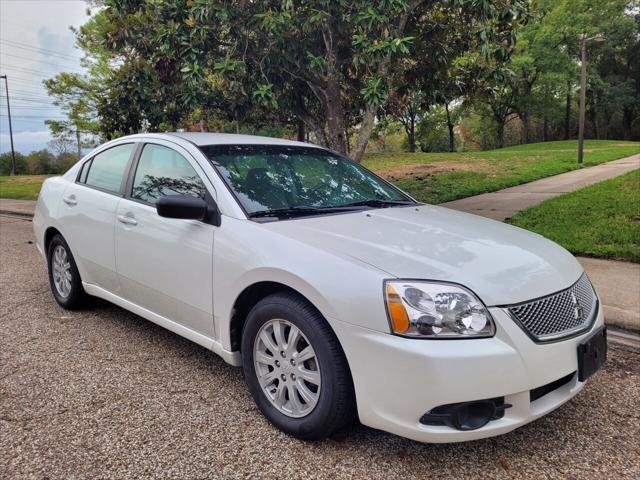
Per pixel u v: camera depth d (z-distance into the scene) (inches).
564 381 100.8
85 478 94.0
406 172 687.1
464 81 335.0
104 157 169.3
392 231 115.0
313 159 153.5
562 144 1437.0
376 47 240.4
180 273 127.6
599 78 1636.3
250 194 125.7
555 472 97.2
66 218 173.6
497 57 296.2
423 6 291.9
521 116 1801.2
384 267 95.9
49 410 117.8
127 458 100.0
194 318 127.3
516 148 1396.4
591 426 113.6
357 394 94.6
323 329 98.8
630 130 2038.6
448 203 427.5
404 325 89.4
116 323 174.4
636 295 192.2
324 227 114.9
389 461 99.7
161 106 321.4
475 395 87.7
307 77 293.7
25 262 272.1
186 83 286.5
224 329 118.7
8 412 117.0
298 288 101.2
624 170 618.2
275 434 108.3
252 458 100.2
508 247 111.3
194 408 118.8
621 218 310.2
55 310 188.1
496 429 90.3
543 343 93.7
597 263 239.5
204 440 106.1
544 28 1497.3
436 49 307.7
